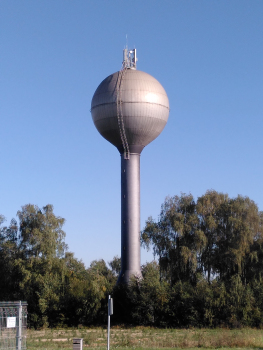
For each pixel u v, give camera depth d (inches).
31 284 2603.3
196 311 2417.6
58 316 2541.8
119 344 1604.3
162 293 2519.7
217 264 2773.1
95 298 2568.9
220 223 2847.0
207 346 1456.7
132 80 2797.7
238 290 2427.4
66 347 1540.4
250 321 2368.4
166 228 2869.1
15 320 1162.6
